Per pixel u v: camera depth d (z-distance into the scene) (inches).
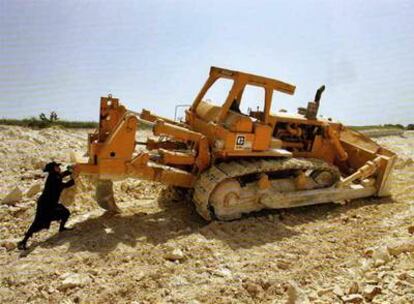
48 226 237.5
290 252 243.3
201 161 281.1
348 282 203.3
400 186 407.8
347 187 335.0
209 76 310.7
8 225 256.5
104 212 285.0
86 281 193.3
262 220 289.3
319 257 237.5
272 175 311.9
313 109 342.6
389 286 188.1
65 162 392.5
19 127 534.9
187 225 274.8
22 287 188.5
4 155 407.5
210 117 296.0
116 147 250.7
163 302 182.1
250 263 224.2
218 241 247.9
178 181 278.8
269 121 308.2
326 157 355.6
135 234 251.4
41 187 319.3
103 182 278.2
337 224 296.5
